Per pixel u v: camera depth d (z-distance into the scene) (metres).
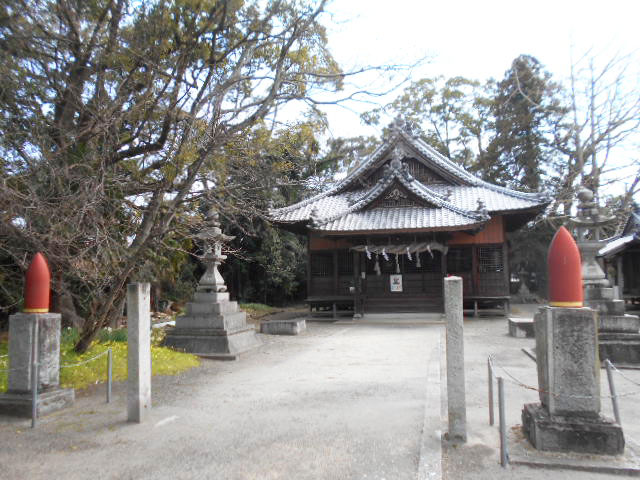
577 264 4.89
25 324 6.69
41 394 6.61
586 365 4.73
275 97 9.61
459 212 19.42
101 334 11.49
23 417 6.35
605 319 9.59
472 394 7.36
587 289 10.16
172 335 11.73
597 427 4.57
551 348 4.82
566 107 27.19
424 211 20.36
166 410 6.72
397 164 21.03
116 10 9.09
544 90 27.17
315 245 23.27
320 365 10.12
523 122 31.89
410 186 20.42
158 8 9.30
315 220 20.00
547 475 4.28
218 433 5.67
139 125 10.09
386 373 9.03
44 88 8.92
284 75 10.09
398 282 20.70
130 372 6.25
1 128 8.17
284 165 10.90
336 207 23.84
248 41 9.88
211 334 11.46
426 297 20.50
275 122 10.28
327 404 6.86
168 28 9.42
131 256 8.59
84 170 8.72
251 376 9.14
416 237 20.41
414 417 6.07
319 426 5.83
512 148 33.78
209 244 12.32
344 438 5.36
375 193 20.83
